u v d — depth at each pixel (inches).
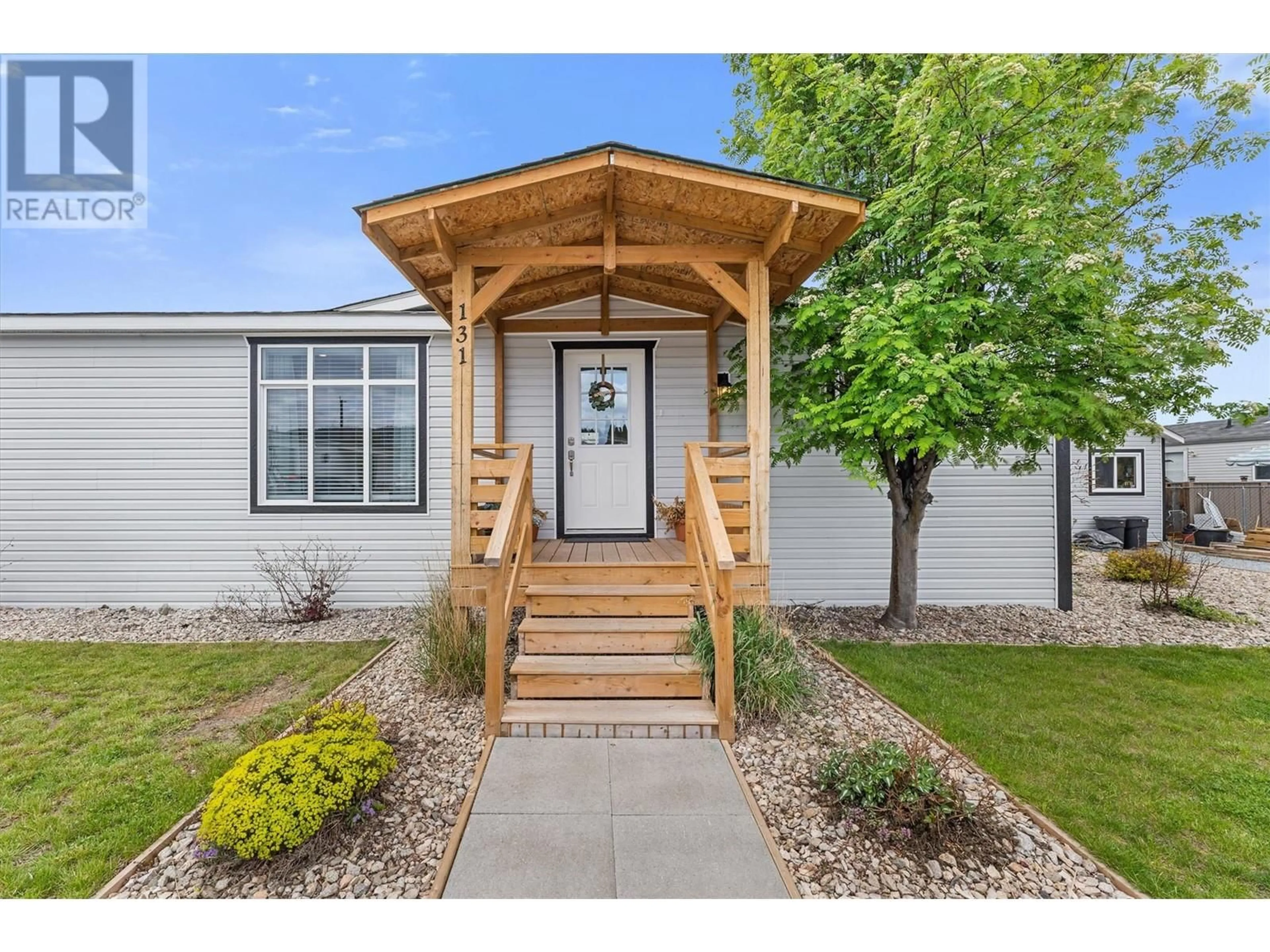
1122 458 508.1
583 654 143.3
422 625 174.1
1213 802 100.7
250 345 243.9
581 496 240.8
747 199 143.9
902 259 193.6
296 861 81.0
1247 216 180.9
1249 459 537.3
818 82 207.6
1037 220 161.0
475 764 108.8
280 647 191.2
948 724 131.0
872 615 238.8
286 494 246.8
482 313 155.5
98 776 109.0
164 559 245.4
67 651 188.5
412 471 246.5
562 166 137.0
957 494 251.4
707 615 146.0
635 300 243.3
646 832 88.4
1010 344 177.0
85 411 245.3
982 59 165.8
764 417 156.4
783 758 111.7
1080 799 101.3
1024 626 222.4
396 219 140.3
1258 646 195.9
